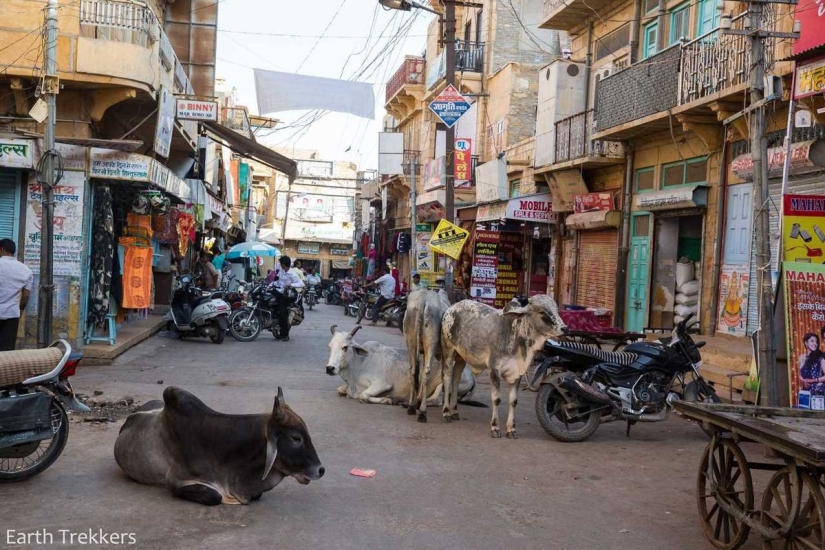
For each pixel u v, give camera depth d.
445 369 8.93
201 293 16.50
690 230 15.15
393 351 10.12
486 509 5.68
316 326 21.86
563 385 8.01
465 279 24.41
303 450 5.36
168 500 5.49
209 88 22.12
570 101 19.20
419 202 31.84
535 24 27.59
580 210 18.47
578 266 19.55
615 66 18.27
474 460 7.12
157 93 13.65
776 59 10.60
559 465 7.11
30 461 6.32
